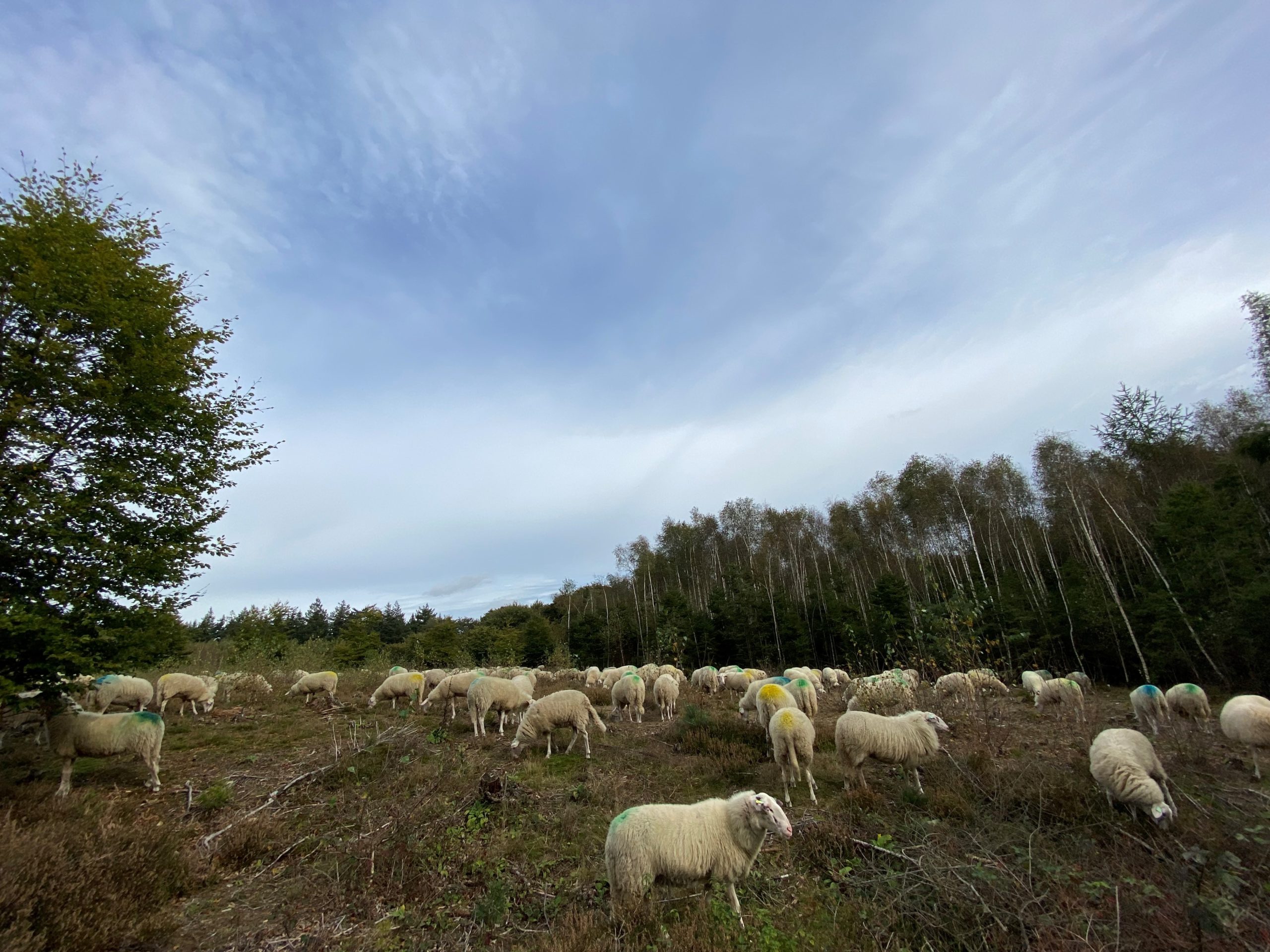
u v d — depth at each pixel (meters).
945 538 32.31
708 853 4.56
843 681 20.11
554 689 18.92
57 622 7.02
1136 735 6.63
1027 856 4.54
